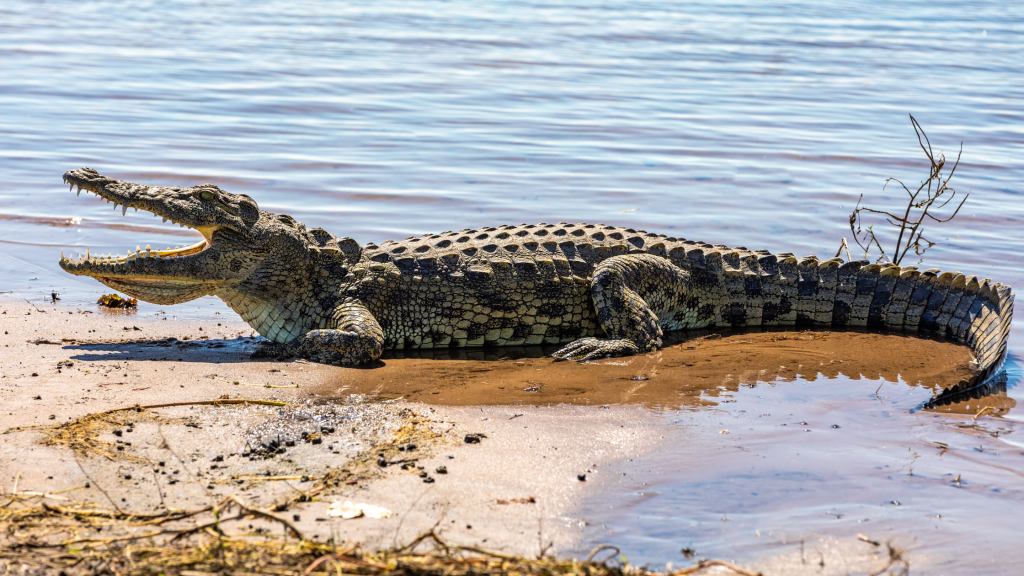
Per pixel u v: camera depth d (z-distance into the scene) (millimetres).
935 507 11414
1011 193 31078
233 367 16828
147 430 13125
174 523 10188
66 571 8977
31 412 13594
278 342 19328
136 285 18562
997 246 26156
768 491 11805
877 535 10656
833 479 12188
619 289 19172
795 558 10133
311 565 9023
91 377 15609
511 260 19531
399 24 70000
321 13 75938
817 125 40906
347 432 13477
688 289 20672
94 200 29984
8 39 58969
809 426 14242
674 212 29484
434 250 19812
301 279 18984
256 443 12820
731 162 35156
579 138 38406
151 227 27609
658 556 10141
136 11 75812
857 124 41094
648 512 11180
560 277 19562
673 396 15766
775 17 76562
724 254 21234
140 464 11914
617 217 28953
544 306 19516
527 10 79312
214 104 43094
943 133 39375
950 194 31094
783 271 21234
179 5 80625
